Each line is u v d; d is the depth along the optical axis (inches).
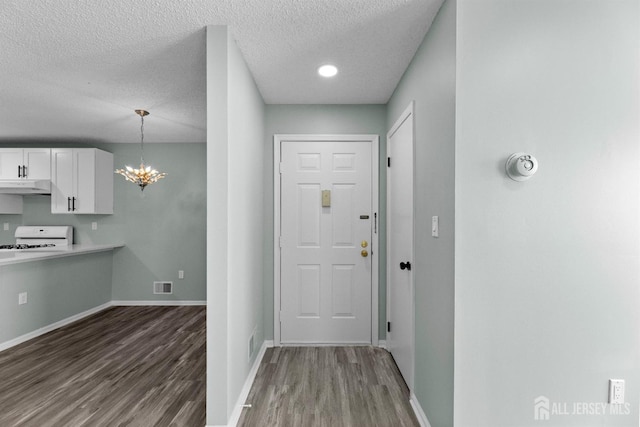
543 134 64.0
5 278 128.8
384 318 128.0
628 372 64.6
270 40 82.9
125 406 87.4
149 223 193.8
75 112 137.9
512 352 63.7
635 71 65.3
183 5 68.6
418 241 86.4
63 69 98.3
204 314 175.5
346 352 122.7
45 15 71.6
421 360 82.6
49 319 149.6
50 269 150.2
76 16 72.1
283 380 101.4
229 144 77.6
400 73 101.8
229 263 77.6
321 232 129.0
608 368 64.6
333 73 101.7
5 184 169.5
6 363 114.3
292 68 98.3
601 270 64.7
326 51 88.7
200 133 173.0
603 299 64.7
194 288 193.9
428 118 78.6
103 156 185.0
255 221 109.5
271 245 128.3
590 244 64.6
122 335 143.3
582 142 64.6
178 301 193.8
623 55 65.2
